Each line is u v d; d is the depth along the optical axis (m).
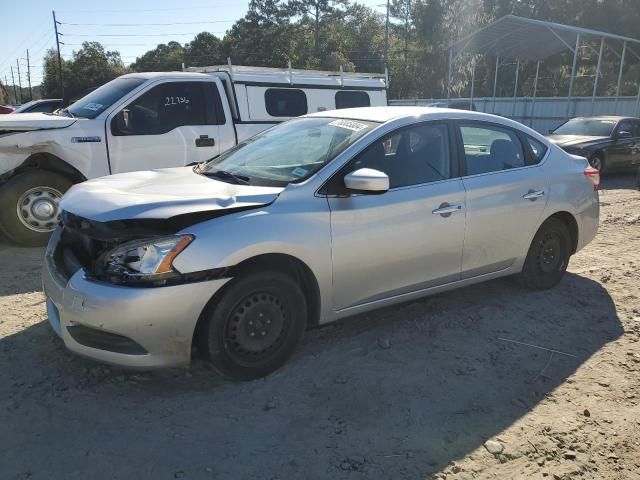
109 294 3.07
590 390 3.57
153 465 2.76
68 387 3.42
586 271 5.95
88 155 6.66
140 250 3.14
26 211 6.33
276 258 3.52
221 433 3.02
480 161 4.59
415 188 4.10
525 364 3.89
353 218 3.75
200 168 4.52
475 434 3.08
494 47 28.80
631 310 4.89
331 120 4.44
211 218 3.30
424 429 3.10
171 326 3.15
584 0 40.78
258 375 3.55
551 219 5.11
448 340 4.21
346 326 4.39
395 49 62.44
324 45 67.81
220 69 8.22
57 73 74.06
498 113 31.02
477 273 4.62
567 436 3.09
